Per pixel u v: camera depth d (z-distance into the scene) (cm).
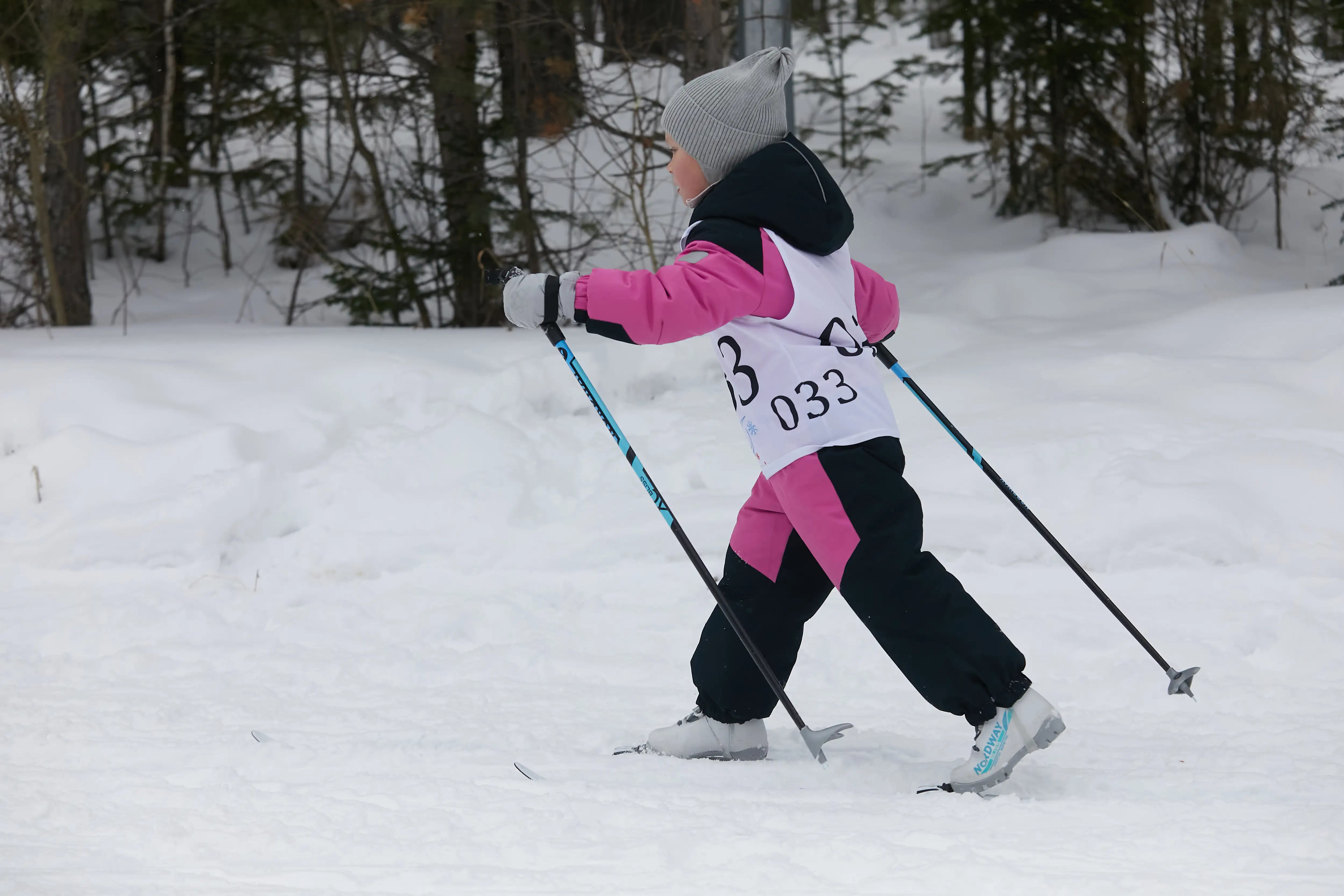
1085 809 352
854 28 2823
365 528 714
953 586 372
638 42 1284
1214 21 1462
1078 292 1168
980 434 758
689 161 400
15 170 1223
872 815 354
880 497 375
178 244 1705
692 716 437
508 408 838
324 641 602
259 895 302
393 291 1223
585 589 648
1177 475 667
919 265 1448
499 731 467
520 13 1170
